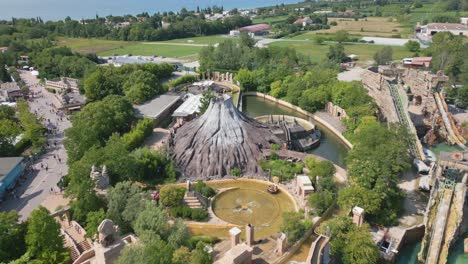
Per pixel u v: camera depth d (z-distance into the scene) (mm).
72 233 92188
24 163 128750
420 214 106875
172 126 172375
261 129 141250
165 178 121250
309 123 170750
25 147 145125
